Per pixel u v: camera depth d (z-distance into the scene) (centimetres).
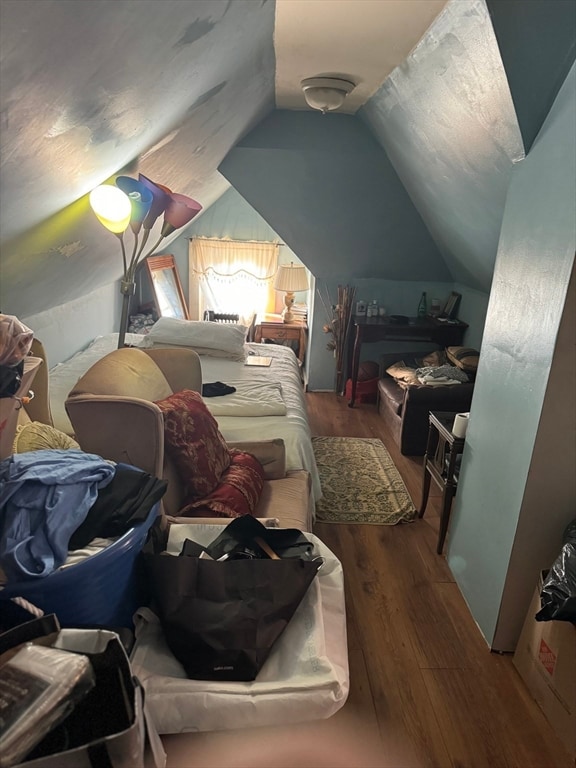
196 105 186
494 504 191
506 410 185
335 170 358
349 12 171
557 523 171
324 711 99
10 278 197
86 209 197
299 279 510
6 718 67
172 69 134
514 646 186
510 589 179
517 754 150
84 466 114
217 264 554
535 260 169
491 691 171
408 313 479
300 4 167
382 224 405
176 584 112
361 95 284
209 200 477
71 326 345
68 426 227
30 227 167
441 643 191
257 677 103
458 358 387
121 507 111
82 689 73
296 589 115
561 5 142
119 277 428
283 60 227
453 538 232
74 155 139
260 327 523
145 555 117
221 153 315
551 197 160
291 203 389
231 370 352
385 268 455
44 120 107
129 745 69
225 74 179
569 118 151
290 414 279
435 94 214
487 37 156
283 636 112
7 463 107
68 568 96
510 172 206
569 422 161
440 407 351
